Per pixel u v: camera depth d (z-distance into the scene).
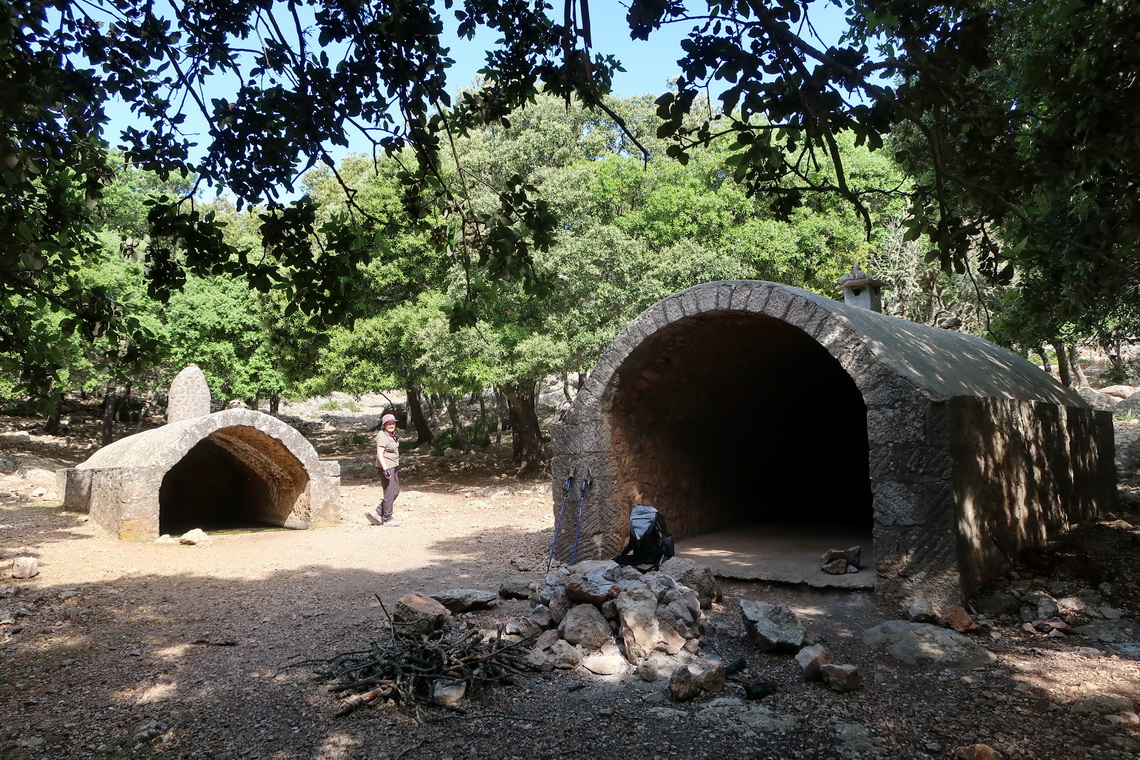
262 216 4.43
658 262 16.05
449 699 4.82
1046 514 8.74
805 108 3.39
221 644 6.25
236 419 12.36
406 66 4.19
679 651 5.60
